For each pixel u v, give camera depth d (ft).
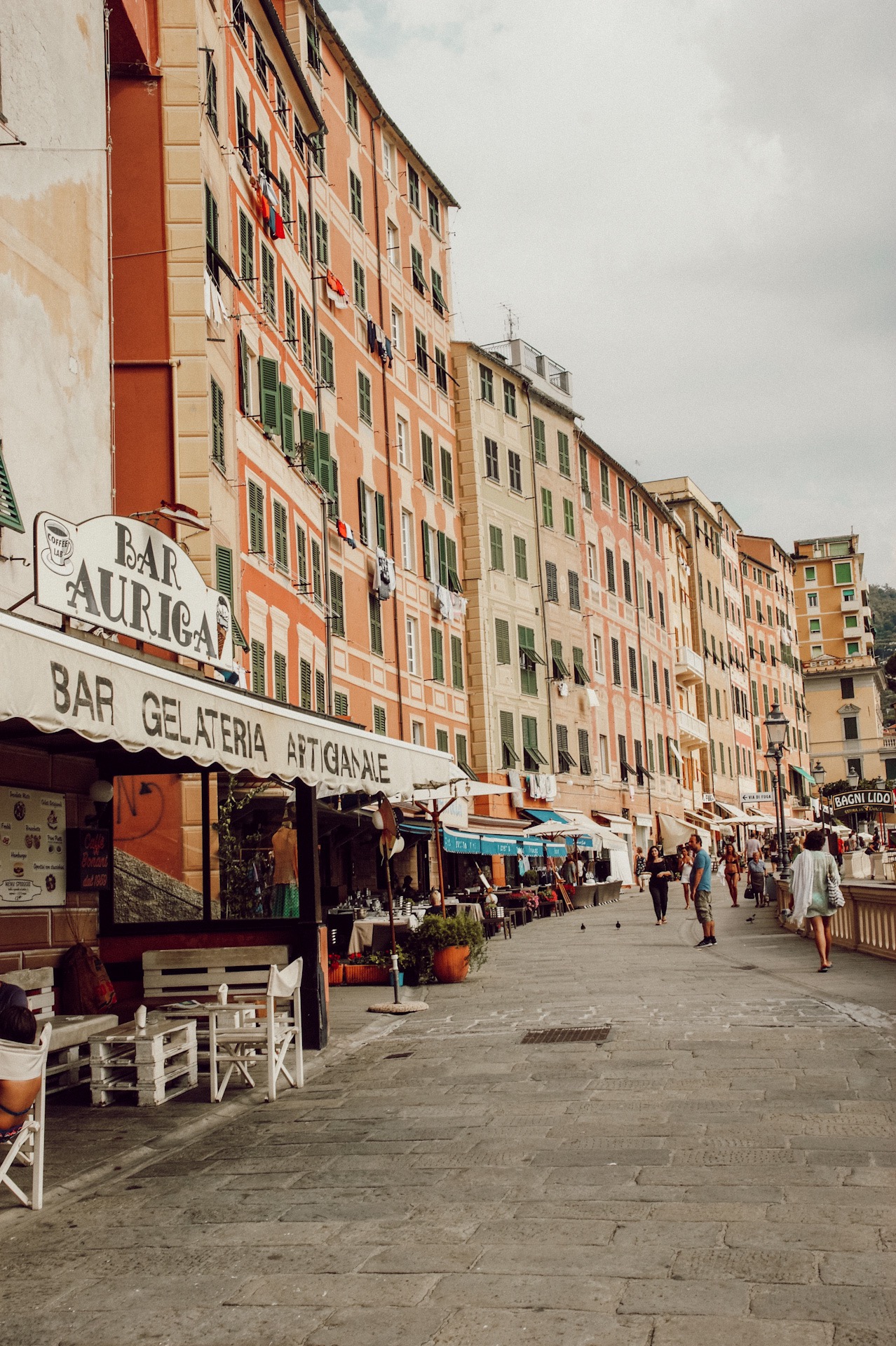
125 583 35.83
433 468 138.00
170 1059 35.96
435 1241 19.65
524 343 177.68
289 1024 36.55
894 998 43.75
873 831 192.13
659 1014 43.55
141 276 62.75
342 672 102.99
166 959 39.58
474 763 142.82
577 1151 24.77
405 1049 40.32
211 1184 24.45
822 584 395.55
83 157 49.32
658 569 224.53
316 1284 18.12
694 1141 24.94
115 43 63.10
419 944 61.31
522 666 155.43
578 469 183.52
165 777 58.03
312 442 93.09
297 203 98.17
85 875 39.83
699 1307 16.19
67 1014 38.11
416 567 128.88
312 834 41.63
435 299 144.15
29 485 42.86
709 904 75.36
